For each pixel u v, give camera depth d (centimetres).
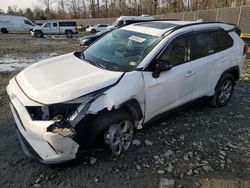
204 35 478
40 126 296
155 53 387
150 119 401
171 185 315
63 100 302
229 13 1931
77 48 1883
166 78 398
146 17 2747
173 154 375
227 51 521
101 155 365
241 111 538
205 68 469
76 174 329
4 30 3581
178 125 461
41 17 7881
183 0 4994
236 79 574
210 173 340
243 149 397
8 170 333
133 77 358
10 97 354
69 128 300
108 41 455
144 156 368
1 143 391
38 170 334
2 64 1144
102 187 310
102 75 350
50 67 388
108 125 334
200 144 404
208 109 540
